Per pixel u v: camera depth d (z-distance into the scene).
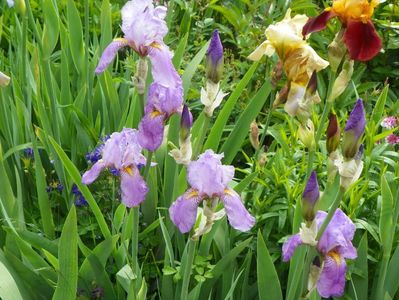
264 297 0.84
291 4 1.67
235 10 1.67
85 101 1.27
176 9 1.81
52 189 1.11
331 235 0.64
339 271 0.65
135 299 0.77
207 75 0.69
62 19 1.60
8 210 0.93
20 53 1.27
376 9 1.73
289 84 0.84
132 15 0.71
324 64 0.83
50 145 1.05
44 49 1.07
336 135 0.67
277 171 1.05
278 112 1.40
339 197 0.61
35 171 1.06
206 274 0.87
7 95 1.17
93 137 1.18
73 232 0.70
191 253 0.69
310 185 0.61
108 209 1.04
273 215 0.99
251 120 1.05
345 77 0.72
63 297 0.72
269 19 1.64
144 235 0.99
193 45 1.61
